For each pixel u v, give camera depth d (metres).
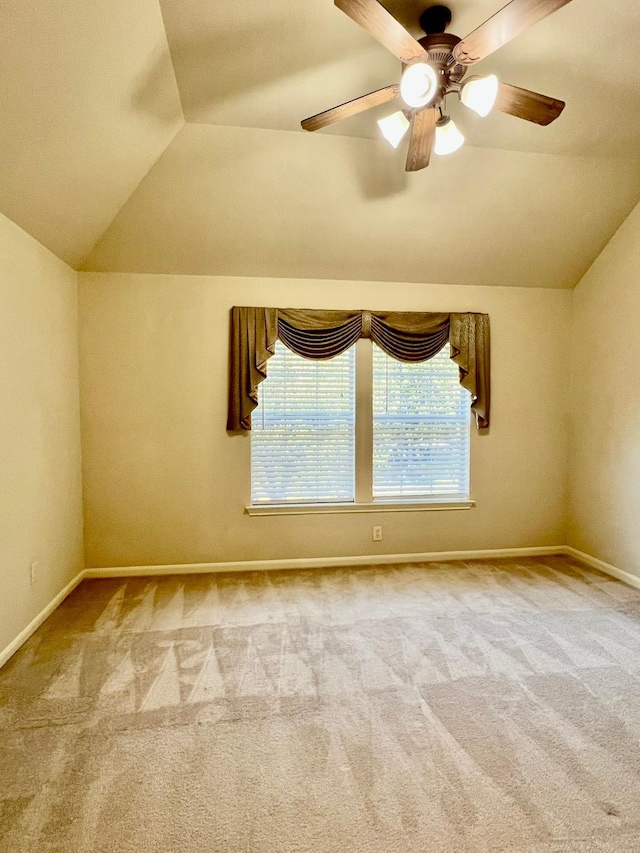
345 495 3.71
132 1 1.69
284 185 2.88
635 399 3.29
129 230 3.06
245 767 1.60
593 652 2.36
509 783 1.53
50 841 1.33
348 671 2.19
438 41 1.78
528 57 2.11
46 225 2.59
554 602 2.97
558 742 1.72
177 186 2.82
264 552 3.60
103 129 2.18
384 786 1.52
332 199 2.99
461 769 1.59
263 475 3.61
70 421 3.18
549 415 3.92
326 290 3.59
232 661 2.27
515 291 3.83
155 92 2.17
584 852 1.29
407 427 3.77
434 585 3.26
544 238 3.43
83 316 3.33
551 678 2.13
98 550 3.42
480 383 3.74
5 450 2.33
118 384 3.39
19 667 2.23
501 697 1.99
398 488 3.78
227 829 1.37
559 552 3.98
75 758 1.64
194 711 1.90
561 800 1.46
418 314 3.64
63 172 2.28
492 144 2.74
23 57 1.64
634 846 1.31
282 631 2.58
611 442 3.50
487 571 3.55
